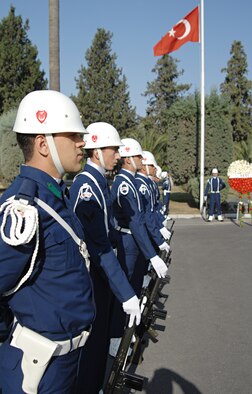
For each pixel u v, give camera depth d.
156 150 23.38
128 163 4.39
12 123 20.17
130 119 43.00
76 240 1.91
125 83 42.69
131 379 2.64
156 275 4.34
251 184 13.05
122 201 4.21
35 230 1.69
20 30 35.78
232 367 3.86
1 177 22.58
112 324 3.92
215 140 16.86
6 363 1.85
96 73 42.09
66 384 1.92
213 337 4.51
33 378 1.80
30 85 35.69
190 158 17.38
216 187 14.03
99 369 3.18
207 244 9.84
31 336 1.82
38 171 1.88
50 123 1.93
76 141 2.03
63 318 1.85
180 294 5.98
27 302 1.82
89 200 2.96
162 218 6.68
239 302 5.64
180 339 4.46
